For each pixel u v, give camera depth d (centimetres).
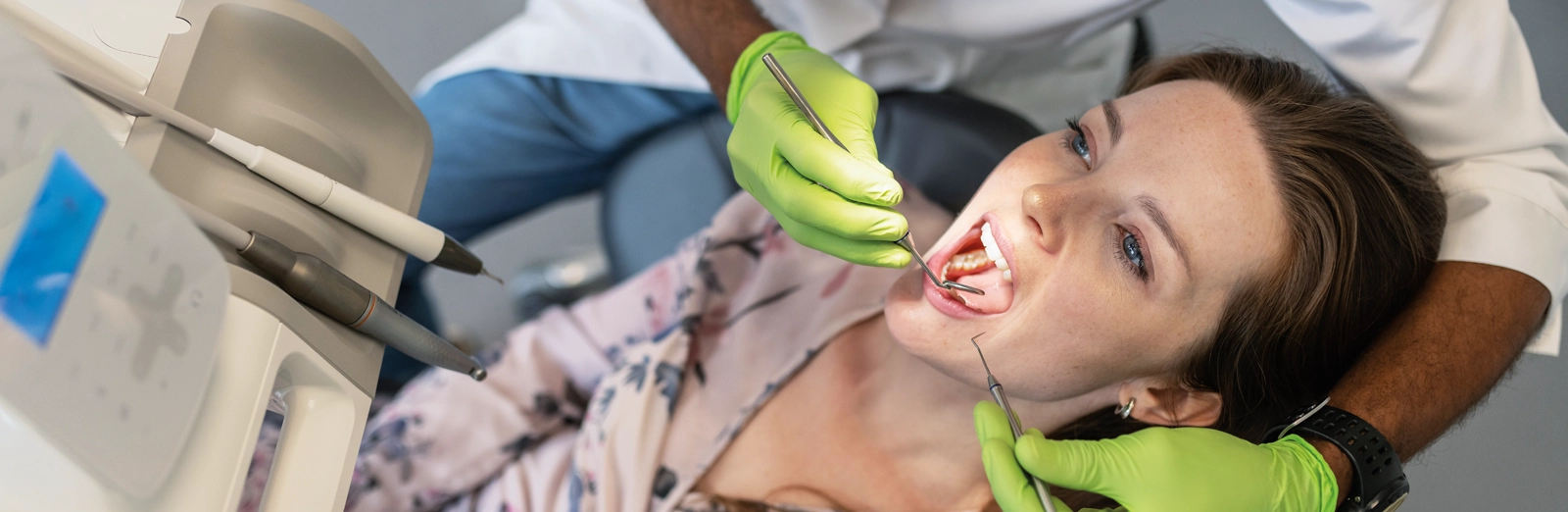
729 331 116
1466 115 99
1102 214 85
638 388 111
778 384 108
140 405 39
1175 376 90
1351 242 86
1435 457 125
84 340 37
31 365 34
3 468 41
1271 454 80
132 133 50
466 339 188
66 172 36
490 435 123
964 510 98
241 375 47
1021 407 97
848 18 126
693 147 156
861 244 86
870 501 101
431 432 122
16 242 34
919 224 120
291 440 54
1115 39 153
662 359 113
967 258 98
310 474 54
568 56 149
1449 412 90
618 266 158
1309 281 85
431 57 212
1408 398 88
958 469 99
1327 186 83
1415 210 92
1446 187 101
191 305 42
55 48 47
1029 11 120
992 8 122
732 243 122
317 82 62
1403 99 101
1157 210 82
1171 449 76
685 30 119
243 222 54
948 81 144
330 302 54
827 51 132
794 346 111
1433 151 103
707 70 118
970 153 134
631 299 131
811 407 106
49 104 35
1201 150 83
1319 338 90
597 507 107
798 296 115
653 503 105
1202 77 94
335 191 57
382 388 156
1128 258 85
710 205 153
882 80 142
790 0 129
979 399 96
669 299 128
